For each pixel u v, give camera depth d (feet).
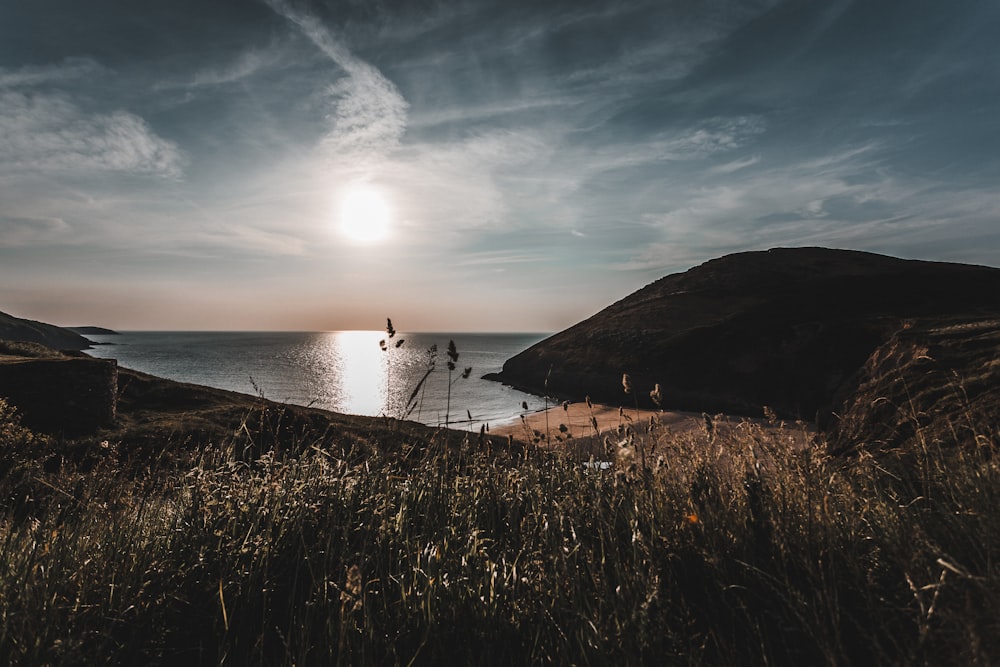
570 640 6.18
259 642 6.52
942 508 7.47
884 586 6.40
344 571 7.67
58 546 8.80
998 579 5.21
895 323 138.72
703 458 10.50
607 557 7.72
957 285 187.52
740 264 330.75
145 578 7.57
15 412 43.70
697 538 7.71
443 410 127.95
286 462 11.34
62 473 14.47
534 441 15.19
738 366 165.78
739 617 6.37
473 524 9.79
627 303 340.59
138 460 16.34
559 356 256.73
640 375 191.01
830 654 5.02
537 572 7.54
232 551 8.16
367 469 11.32
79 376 48.44
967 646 4.67
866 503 8.54
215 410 64.49
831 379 136.67
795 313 182.91
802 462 9.36
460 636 6.68
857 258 315.17
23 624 6.40
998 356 30.78
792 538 7.42
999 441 11.02
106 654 6.42
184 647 6.86
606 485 10.37
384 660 6.29
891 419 25.35
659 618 5.93
